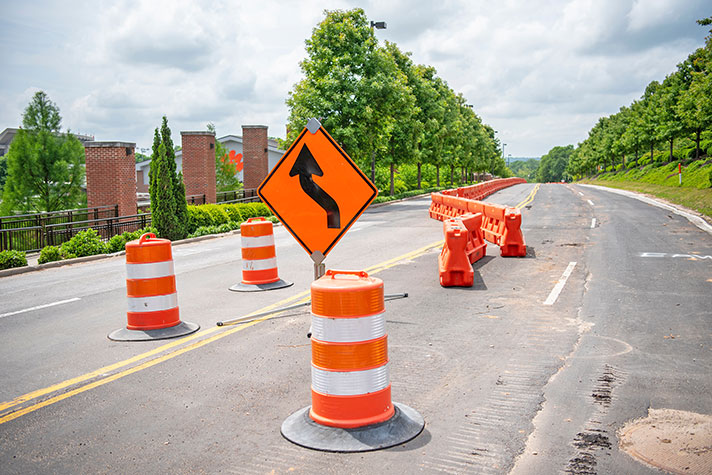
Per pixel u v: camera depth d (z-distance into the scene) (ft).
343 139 111.04
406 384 17.72
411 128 141.59
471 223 41.32
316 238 19.11
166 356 21.20
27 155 148.97
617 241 50.70
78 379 18.94
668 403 15.90
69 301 32.58
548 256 43.37
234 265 44.78
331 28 114.01
